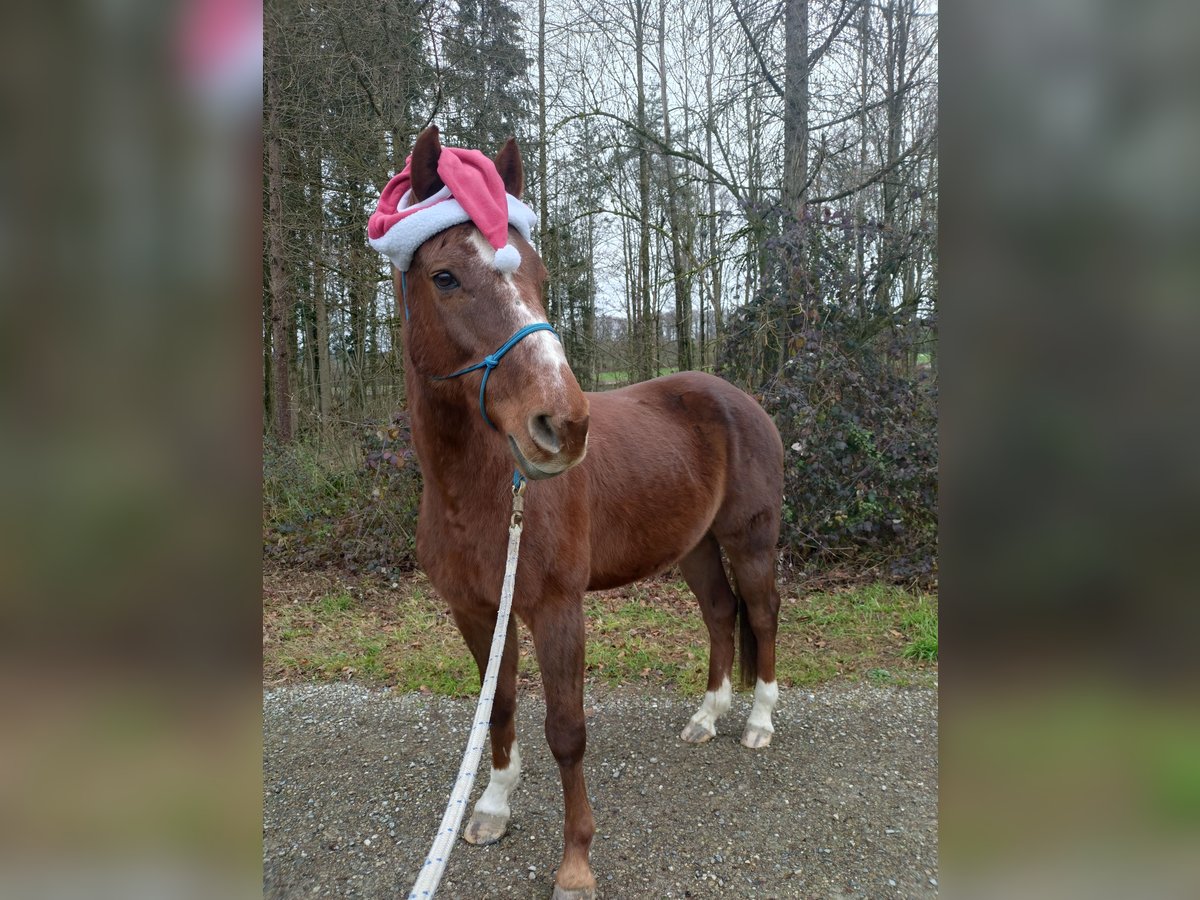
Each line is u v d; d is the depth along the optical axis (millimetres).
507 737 2189
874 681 3369
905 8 5891
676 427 2637
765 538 2795
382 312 7230
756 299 5617
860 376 5055
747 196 7070
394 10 6434
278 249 6566
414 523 5258
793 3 6062
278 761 2734
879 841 2125
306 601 4738
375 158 6809
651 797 2385
